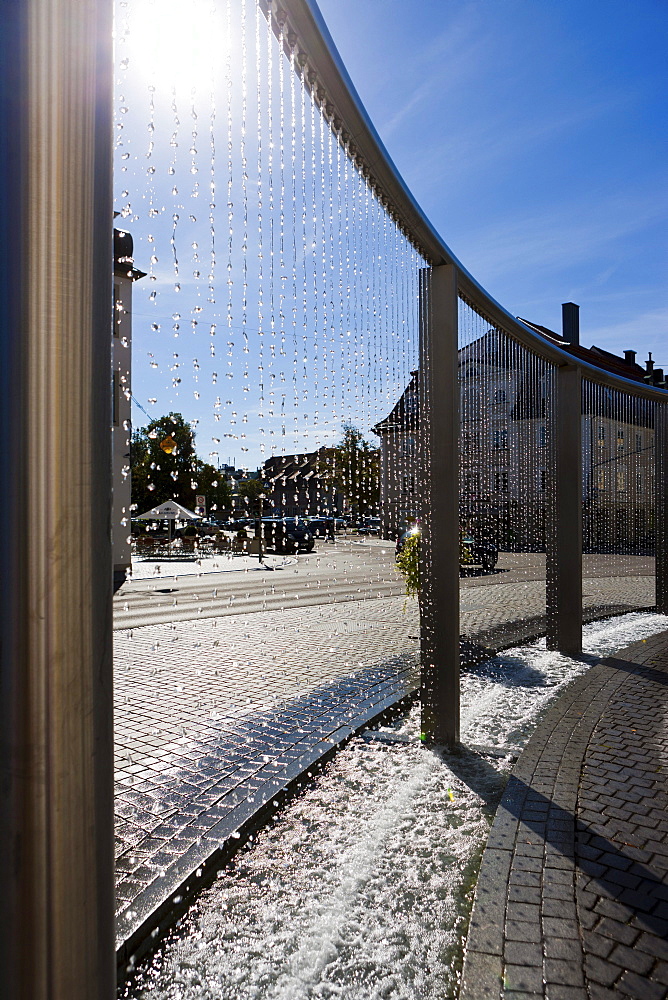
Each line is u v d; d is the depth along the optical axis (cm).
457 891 259
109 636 108
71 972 99
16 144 97
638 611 1025
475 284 459
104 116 108
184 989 205
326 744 406
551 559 719
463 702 531
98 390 106
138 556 2377
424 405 424
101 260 107
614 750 398
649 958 207
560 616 713
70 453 101
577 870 261
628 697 512
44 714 98
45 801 97
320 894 258
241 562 2275
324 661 659
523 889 247
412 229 370
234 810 313
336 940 228
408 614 1009
